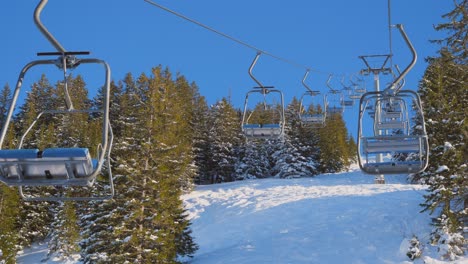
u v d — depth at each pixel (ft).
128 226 69.26
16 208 107.45
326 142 200.64
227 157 195.31
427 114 68.90
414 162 24.58
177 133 123.85
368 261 61.77
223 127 197.77
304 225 84.99
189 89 210.38
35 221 119.03
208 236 94.43
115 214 67.87
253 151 197.26
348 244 68.95
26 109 185.68
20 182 17.66
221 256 74.08
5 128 17.80
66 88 18.42
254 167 195.83
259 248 74.33
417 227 69.15
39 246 119.75
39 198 18.29
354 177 162.91
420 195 90.33
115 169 71.36
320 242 71.56
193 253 80.53
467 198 63.10
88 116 189.78
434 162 64.75
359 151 24.61
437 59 68.69
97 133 138.92
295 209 98.17
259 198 120.57
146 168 71.87
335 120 209.15
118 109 179.52
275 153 194.80
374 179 144.25
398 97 24.54
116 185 70.85
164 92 81.87
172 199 73.26
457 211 63.46
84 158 17.33
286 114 219.00
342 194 106.42
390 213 78.33
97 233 71.41
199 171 190.80
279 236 79.41
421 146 24.71
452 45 65.00
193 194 142.51
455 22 64.59
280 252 70.23
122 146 73.97
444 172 62.90
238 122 207.21
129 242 66.49
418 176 77.92
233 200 125.18
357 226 75.61
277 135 41.68
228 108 204.13
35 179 17.84
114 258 65.41
